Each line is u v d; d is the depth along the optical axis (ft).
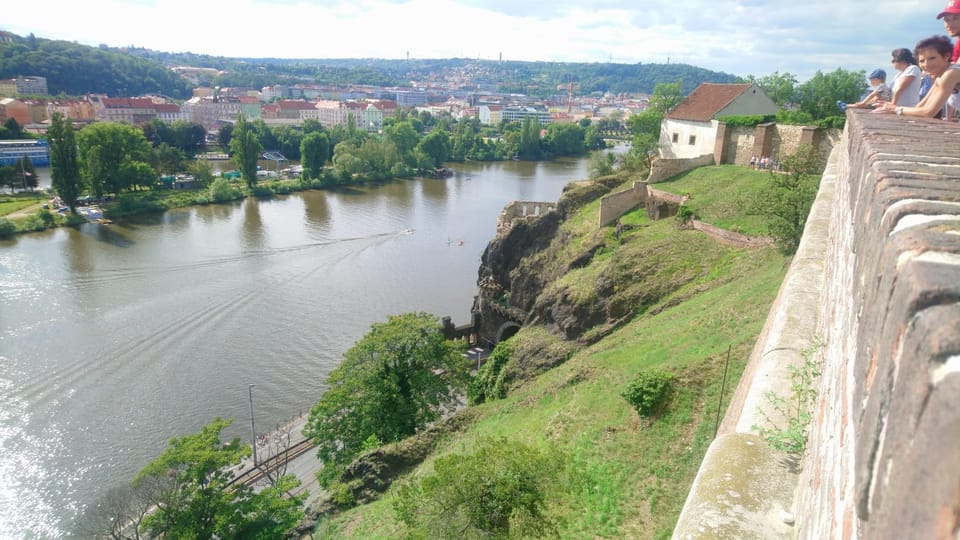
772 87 239.30
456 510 61.21
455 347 126.00
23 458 127.44
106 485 121.49
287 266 247.50
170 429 140.15
